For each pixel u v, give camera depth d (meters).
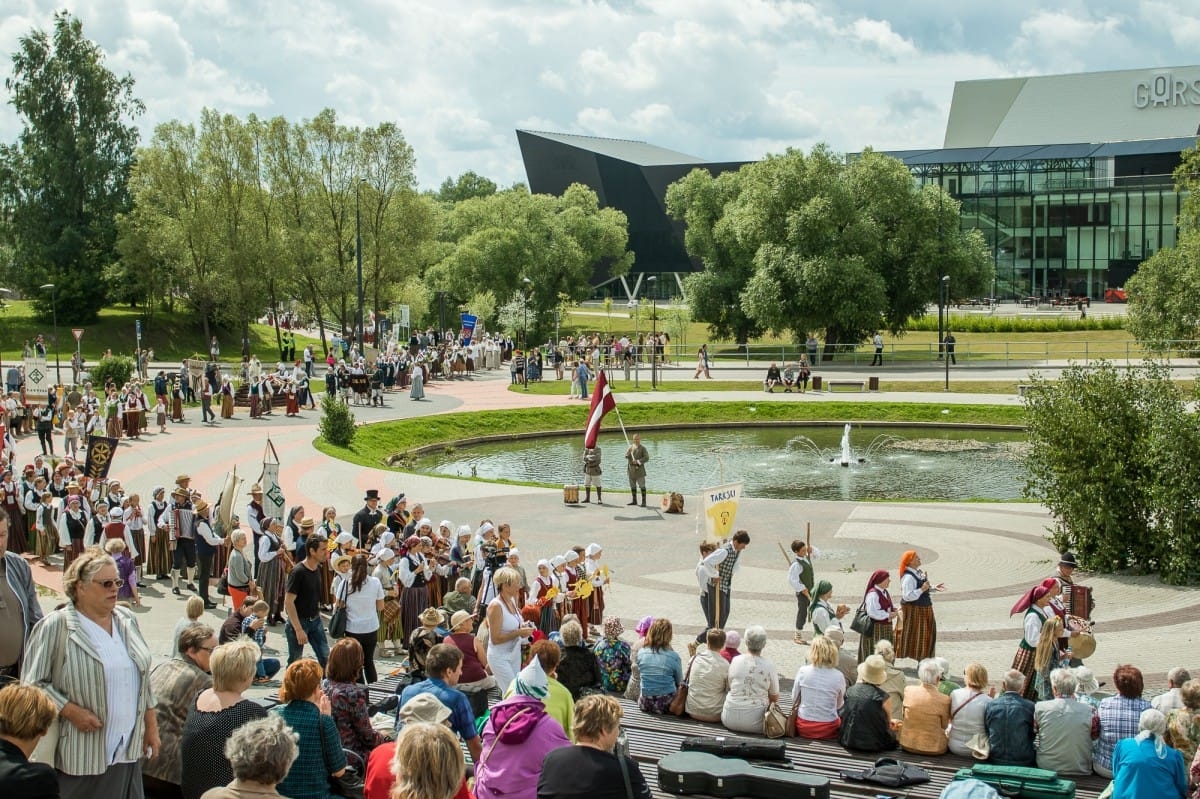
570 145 137.75
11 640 9.02
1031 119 144.38
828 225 78.75
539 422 58.84
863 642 18.70
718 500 22.92
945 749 13.06
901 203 82.38
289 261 82.94
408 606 20.14
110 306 98.44
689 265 137.12
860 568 27.50
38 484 27.39
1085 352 76.62
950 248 83.38
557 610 20.73
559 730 9.12
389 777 8.30
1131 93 141.25
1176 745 11.42
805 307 79.38
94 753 8.08
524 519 33.81
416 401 63.28
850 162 85.69
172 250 83.62
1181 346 69.44
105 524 24.59
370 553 20.59
